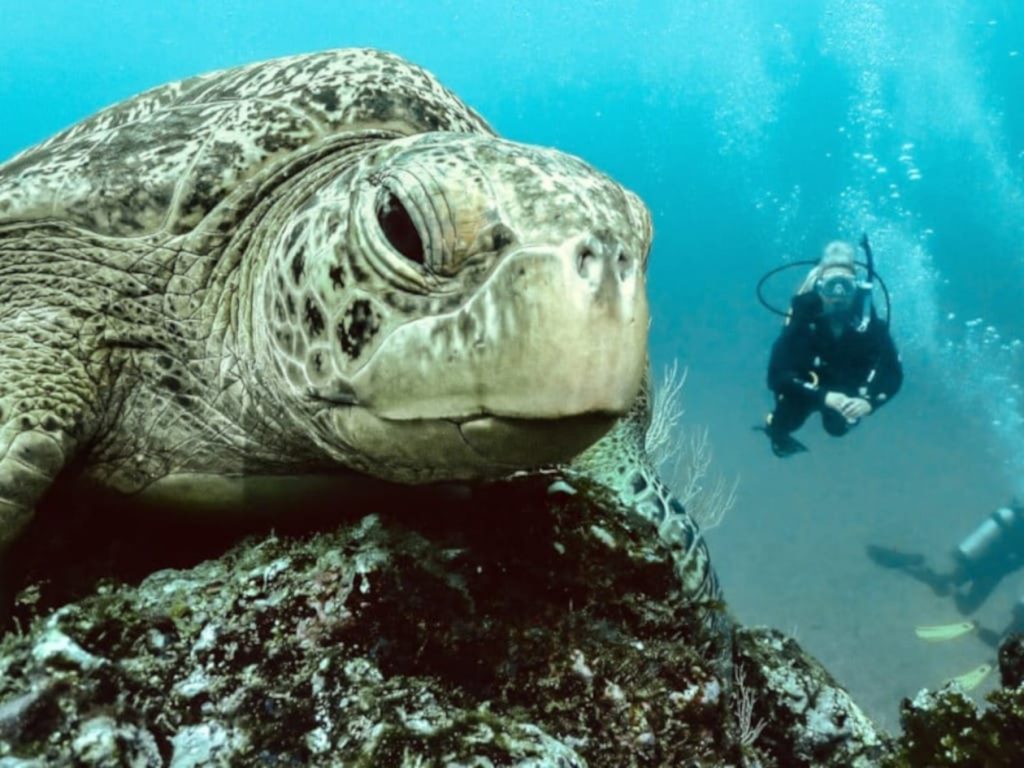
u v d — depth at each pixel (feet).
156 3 114.52
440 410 2.42
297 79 3.88
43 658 2.20
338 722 2.26
